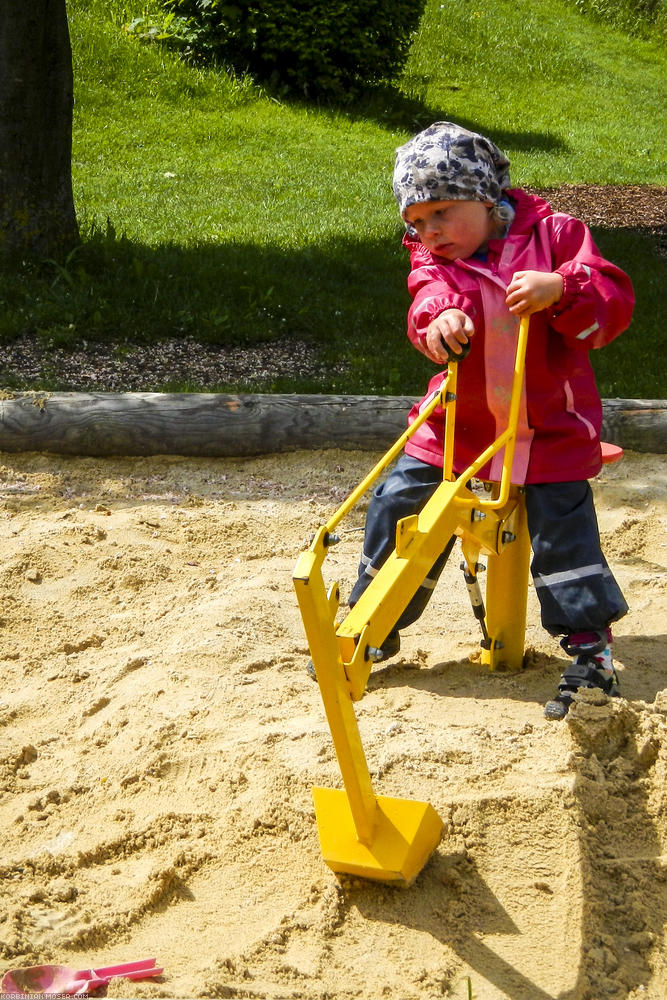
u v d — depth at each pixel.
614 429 5.29
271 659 3.38
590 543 2.88
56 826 2.66
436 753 2.70
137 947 2.25
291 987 2.10
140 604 3.83
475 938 2.22
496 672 3.29
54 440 5.12
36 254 7.96
